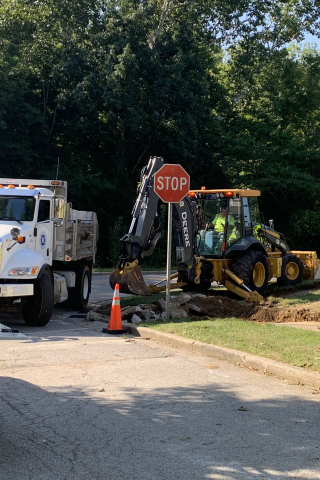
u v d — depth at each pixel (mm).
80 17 36406
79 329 12297
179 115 34094
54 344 10328
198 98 35312
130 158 39375
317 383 7520
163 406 6703
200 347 9648
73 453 5277
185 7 38031
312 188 37344
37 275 12164
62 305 16203
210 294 17266
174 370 8398
